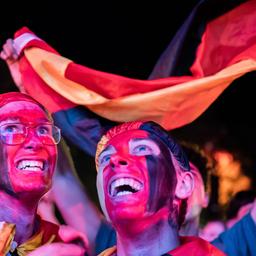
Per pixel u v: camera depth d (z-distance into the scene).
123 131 4.73
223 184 5.58
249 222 5.11
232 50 5.30
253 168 5.86
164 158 4.65
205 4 5.42
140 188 4.61
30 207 4.75
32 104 4.82
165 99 5.17
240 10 5.36
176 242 4.62
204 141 6.17
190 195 4.68
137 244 4.61
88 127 5.19
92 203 5.12
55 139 4.81
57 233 4.86
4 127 4.75
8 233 4.64
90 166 5.24
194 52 5.54
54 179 5.10
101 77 5.20
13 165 4.73
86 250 4.98
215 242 5.09
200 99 5.20
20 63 5.23
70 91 5.18
